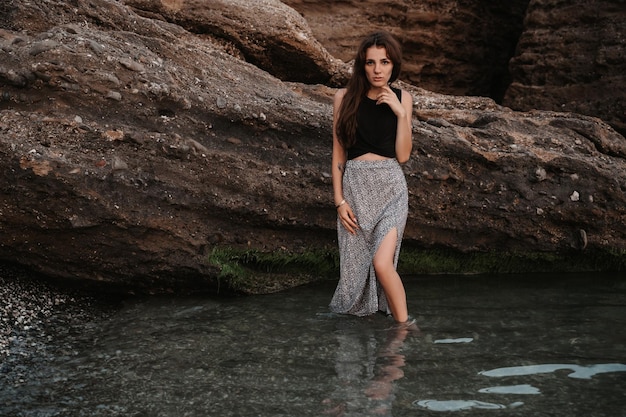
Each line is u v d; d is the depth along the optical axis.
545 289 5.56
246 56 7.25
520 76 8.48
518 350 4.09
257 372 3.76
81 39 5.26
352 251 4.83
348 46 8.87
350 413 3.24
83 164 4.90
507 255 6.16
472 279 5.93
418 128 5.96
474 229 6.02
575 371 3.76
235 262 5.47
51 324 4.60
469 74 9.53
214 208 5.34
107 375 3.73
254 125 5.59
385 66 4.63
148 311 4.93
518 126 6.47
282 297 5.32
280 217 5.57
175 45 5.90
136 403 3.38
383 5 8.93
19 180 4.76
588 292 5.46
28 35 5.49
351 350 4.09
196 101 5.44
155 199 5.11
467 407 3.30
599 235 6.18
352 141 4.77
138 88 5.25
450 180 5.94
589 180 6.12
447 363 3.87
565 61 7.97
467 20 9.33
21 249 4.95
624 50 7.54
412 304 5.10
